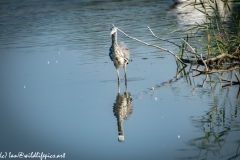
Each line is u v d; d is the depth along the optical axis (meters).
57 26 27.67
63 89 14.90
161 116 11.98
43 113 12.73
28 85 15.63
